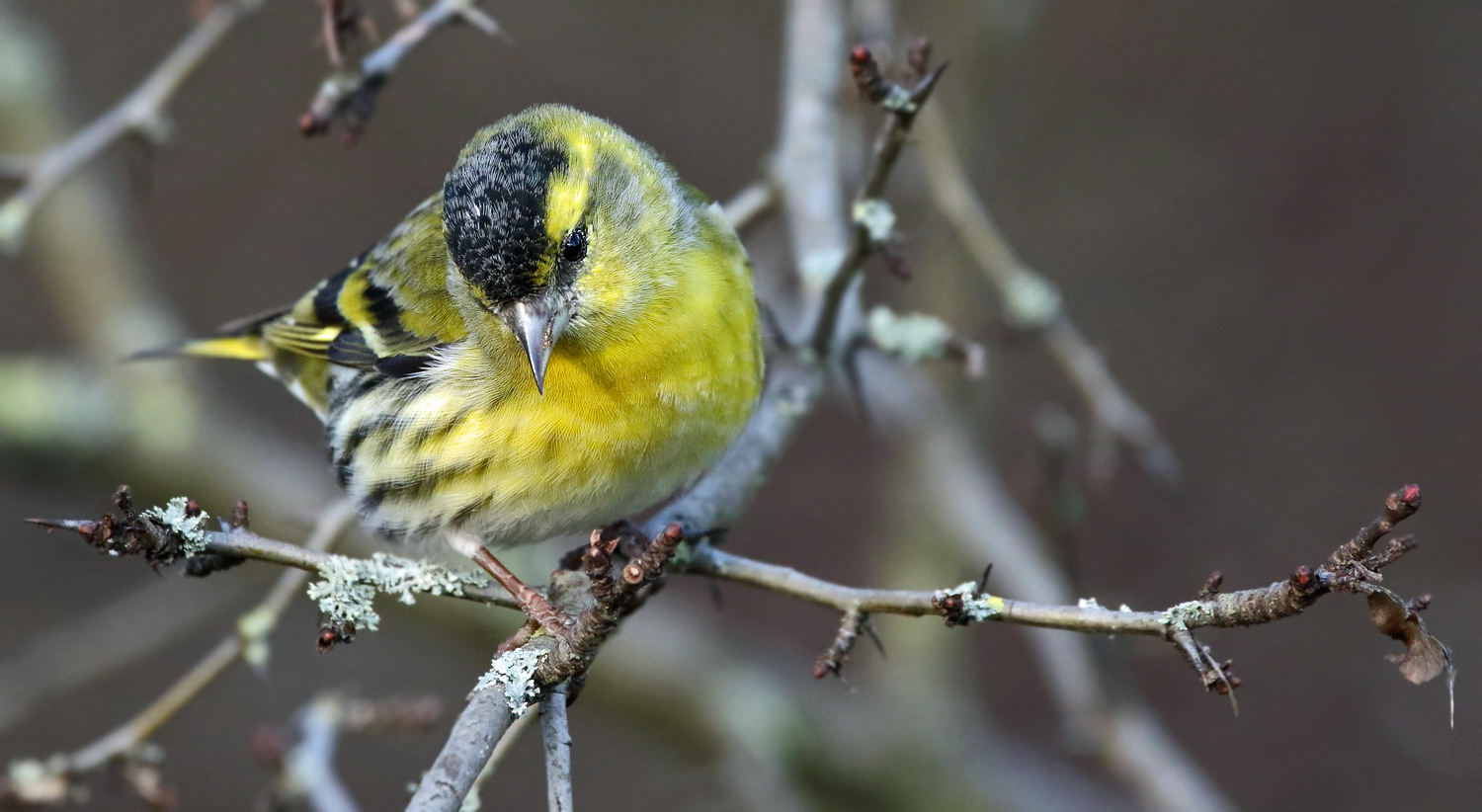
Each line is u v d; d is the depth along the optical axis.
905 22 14.12
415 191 15.98
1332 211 15.49
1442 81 15.86
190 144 16.20
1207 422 14.56
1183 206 15.67
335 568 5.43
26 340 15.64
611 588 4.97
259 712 14.09
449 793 4.81
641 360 6.60
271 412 15.34
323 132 7.23
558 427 6.72
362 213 15.90
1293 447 14.39
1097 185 15.84
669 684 11.72
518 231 6.46
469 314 6.90
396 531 7.35
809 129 8.86
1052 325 9.38
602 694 11.77
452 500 7.00
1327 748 12.78
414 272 7.58
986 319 12.46
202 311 15.22
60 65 14.39
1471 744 12.52
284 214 15.88
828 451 15.45
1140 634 4.80
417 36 7.34
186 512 5.14
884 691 11.84
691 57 16.55
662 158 7.27
